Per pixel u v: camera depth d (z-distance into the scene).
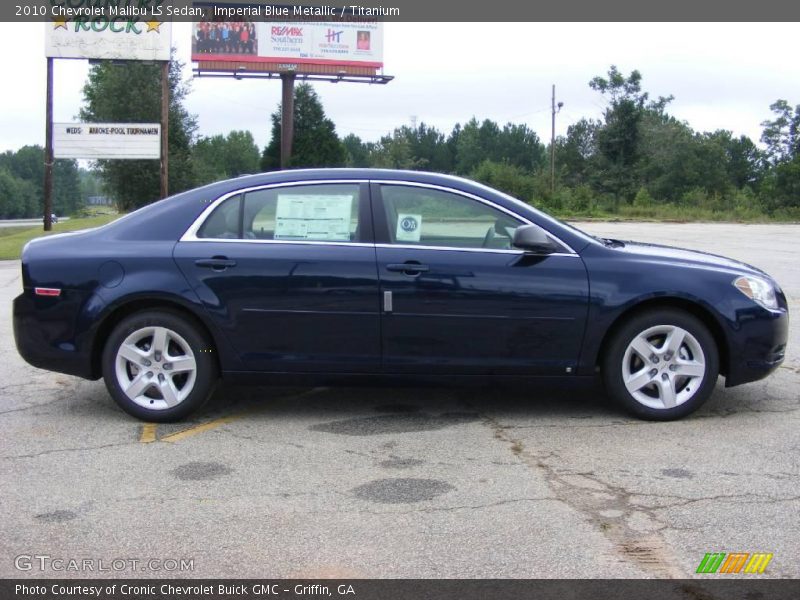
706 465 4.55
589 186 61.44
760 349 5.35
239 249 5.32
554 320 5.23
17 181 134.50
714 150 83.62
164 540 3.64
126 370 5.43
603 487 4.23
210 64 40.09
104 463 4.65
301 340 5.30
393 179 5.43
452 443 4.99
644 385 5.37
